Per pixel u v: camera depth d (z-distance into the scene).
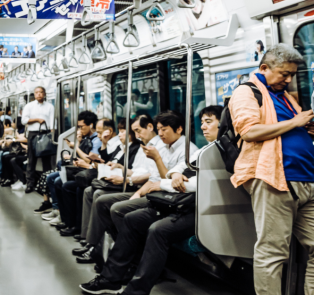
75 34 5.66
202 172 2.58
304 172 2.14
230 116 2.37
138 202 3.31
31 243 4.46
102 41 5.32
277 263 2.17
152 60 3.67
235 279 2.93
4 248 4.30
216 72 3.52
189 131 2.58
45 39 6.11
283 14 2.82
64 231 4.74
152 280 2.68
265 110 2.21
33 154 7.21
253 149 2.20
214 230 2.61
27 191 7.48
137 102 5.04
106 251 3.45
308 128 2.28
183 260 3.47
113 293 3.00
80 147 4.95
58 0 4.14
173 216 2.78
